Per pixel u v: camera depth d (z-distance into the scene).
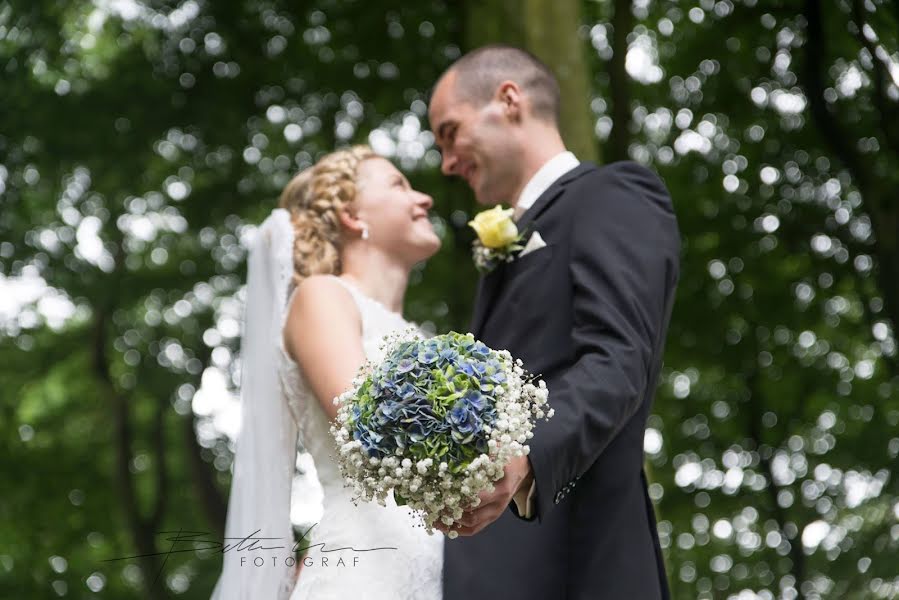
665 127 15.51
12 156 13.87
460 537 4.14
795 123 14.76
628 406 3.56
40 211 14.89
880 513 12.77
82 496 19.23
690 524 17.28
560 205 4.22
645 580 3.89
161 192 15.05
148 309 16.64
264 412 4.66
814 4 11.21
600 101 15.06
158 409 17.80
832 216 14.95
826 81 11.84
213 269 15.73
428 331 15.38
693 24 14.59
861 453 16.09
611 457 3.99
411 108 15.00
